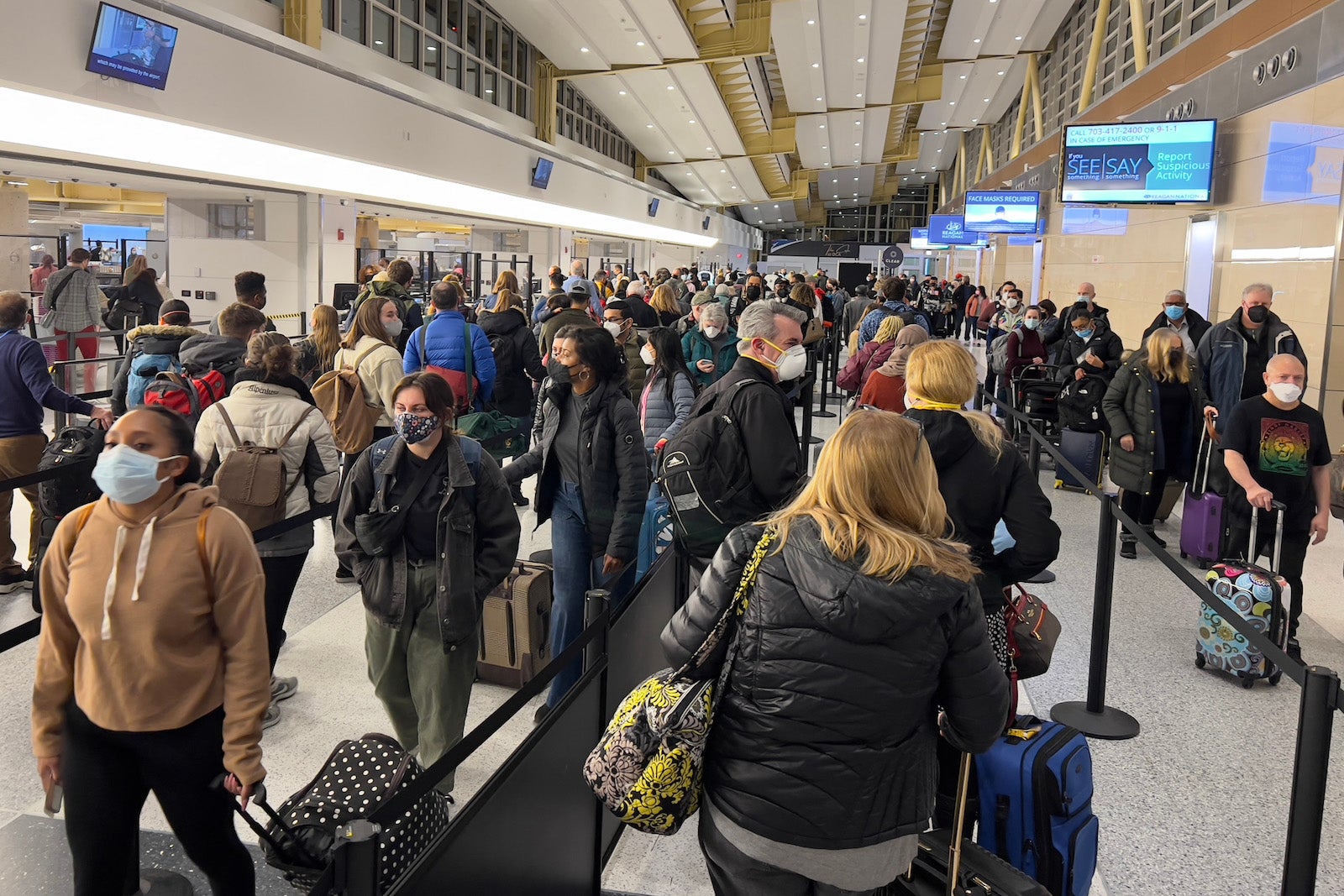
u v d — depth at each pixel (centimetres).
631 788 183
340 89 1318
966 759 235
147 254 1694
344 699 403
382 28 1819
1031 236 2772
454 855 181
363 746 262
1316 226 1027
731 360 712
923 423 275
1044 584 584
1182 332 848
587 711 268
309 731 375
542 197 2244
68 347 1080
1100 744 387
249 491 362
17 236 1290
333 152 1310
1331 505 471
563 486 387
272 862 238
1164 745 387
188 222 1678
